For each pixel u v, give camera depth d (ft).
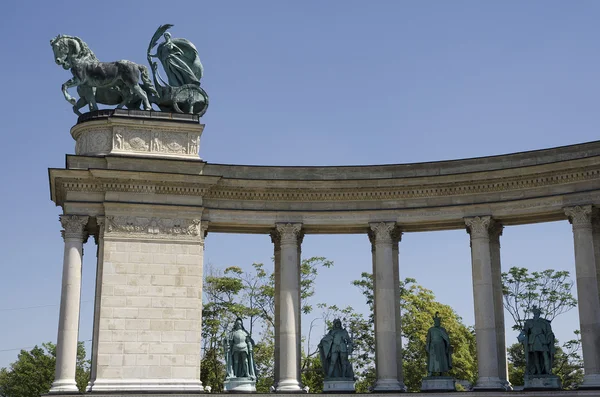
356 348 236.22
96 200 130.72
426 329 230.07
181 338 127.95
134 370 125.08
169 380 125.80
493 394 125.59
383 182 135.85
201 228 133.59
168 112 138.62
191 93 141.18
